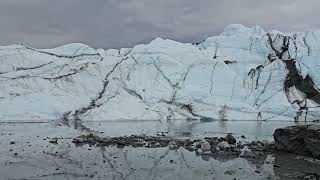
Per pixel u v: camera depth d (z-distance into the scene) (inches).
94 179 1115.3
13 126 2502.5
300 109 3405.5
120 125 2733.8
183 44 4005.9
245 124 2962.6
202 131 2395.4
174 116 3314.5
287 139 1652.3
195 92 3494.1
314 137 1561.3
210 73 3686.0
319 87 3560.5
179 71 3668.8
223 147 1673.2
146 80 3575.3
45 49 3794.3
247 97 3560.5
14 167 1243.2
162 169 1275.8
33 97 3125.0
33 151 1545.3
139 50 3838.6
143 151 1622.8
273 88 3570.4
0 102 3009.4
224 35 4399.6
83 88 3356.3
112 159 1427.2
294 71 3644.2
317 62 3715.6
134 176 1170.0
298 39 4037.9
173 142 1852.9
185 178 1158.3
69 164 1312.7
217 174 1211.2
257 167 1326.3
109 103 3260.3
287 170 1275.8
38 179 1099.3
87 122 2940.5
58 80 3344.0
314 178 1154.7
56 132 2202.3
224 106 3435.0
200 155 1553.9
